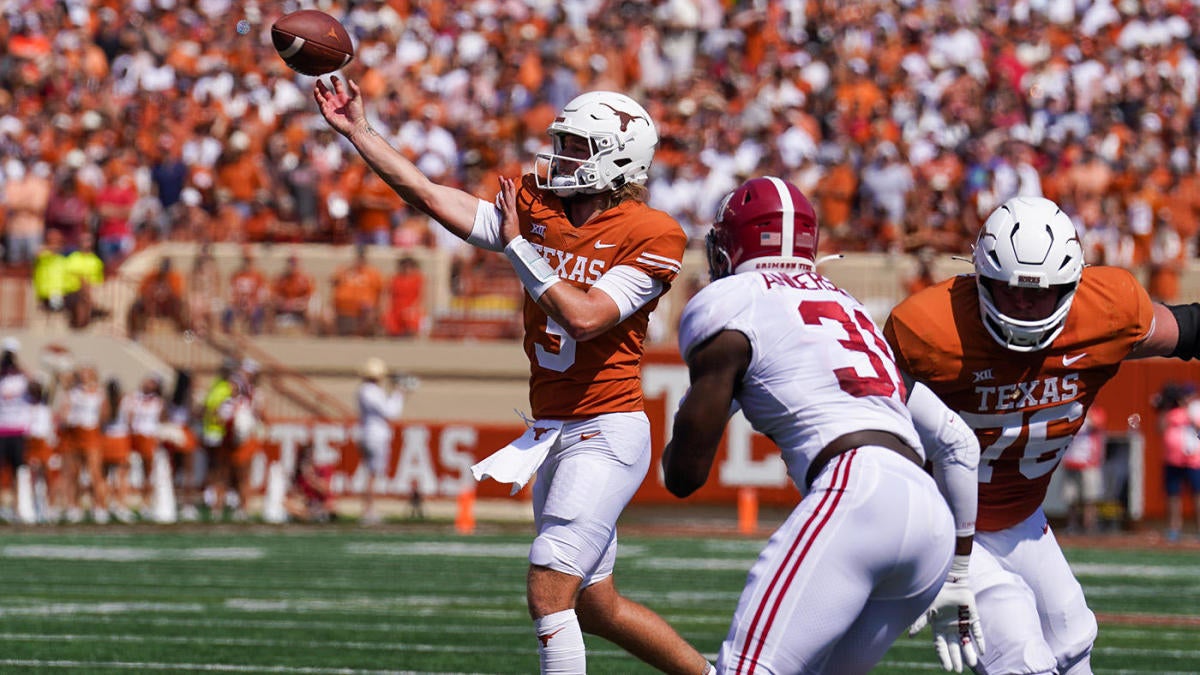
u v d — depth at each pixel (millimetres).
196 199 65250
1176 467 52219
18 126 69438
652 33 77062
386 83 72875
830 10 78625
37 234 64688
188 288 61875
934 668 23547
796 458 13422
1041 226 14500
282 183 65312
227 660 23156
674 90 72438
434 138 67500
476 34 77312
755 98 72000
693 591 34094
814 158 66938
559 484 16188
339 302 61156
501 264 62281
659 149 67500
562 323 15641
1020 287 14500
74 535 47031
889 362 13727
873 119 68500
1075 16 79125
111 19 77250
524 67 73250
